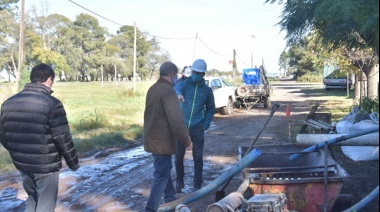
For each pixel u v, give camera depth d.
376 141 4.83
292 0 8.21
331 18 6.90
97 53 94.44
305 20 8.27
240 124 17.34
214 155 10.73
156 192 5.42
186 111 6.86
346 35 7.61
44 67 4.73
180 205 5.21
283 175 6.16
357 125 6.25
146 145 5.47
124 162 10.13
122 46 101.94
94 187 7.88
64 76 94.81
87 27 96.56
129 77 103.38
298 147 7.10
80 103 27.66
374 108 12.78
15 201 6.98
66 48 91.56
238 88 24.28
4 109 4.67
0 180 8.33
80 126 15.12
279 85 66.00
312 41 9.27
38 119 4.52
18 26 75.19
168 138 5.40
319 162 6.48
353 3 6.38
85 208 6.65
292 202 5.25
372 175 7.61
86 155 11.05
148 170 9.28
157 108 5.36
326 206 5.11
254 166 6.88
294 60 84.44
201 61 6.84
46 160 4.61
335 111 20.84
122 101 29.47
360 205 4.73
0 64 77.19
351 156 6.11
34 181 4.76
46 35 89.62
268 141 12.44
